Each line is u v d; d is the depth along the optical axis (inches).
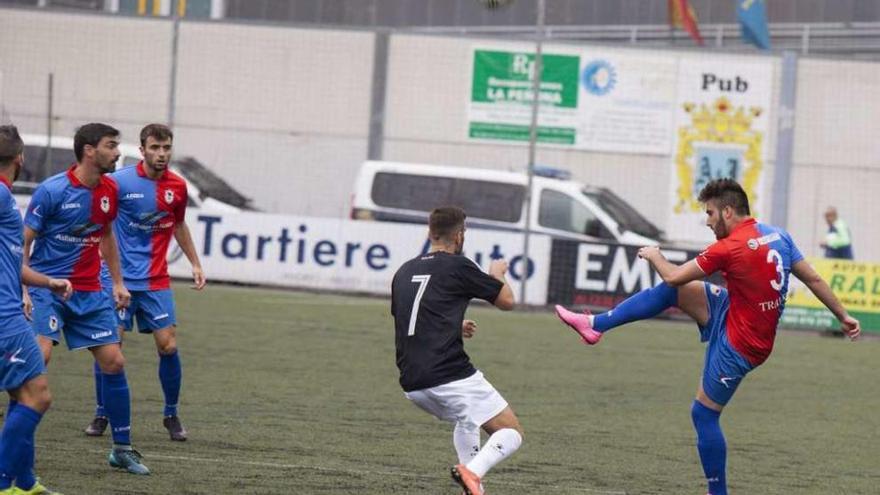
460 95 2367.1
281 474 748.6
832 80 2292.1
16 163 638.5
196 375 1156.5
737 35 2913.4
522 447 888.9
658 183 2306.8
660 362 1444.4
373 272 1995.6
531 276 1947.6
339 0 2952.8
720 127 2287.2
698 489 772.6
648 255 726.5
